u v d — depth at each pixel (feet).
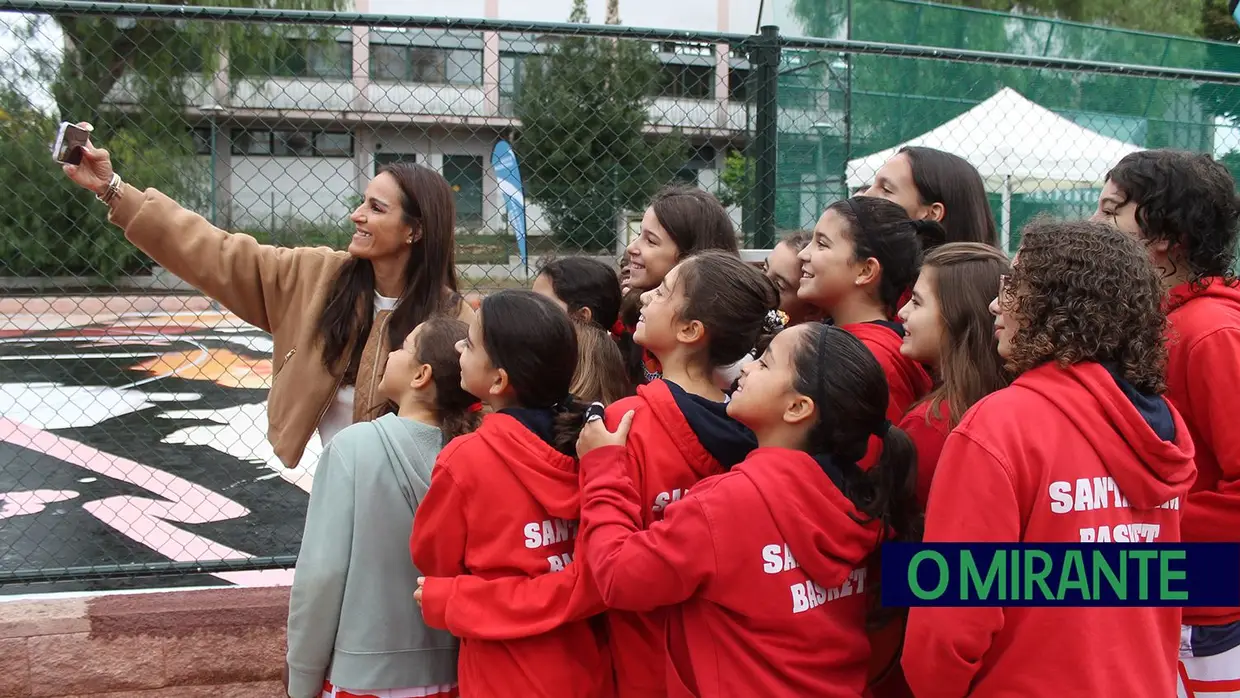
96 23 16.63
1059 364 5.36
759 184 11.75
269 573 14.28
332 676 6.51
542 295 6.49
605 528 5.60
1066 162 30.01
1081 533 5.12
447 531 6.11
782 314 7.87
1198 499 6.36
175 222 8.59
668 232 8.33
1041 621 5.17
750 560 5.38
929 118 37.35
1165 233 6.76
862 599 5.87
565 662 6.03
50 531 16.28
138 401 27.27
